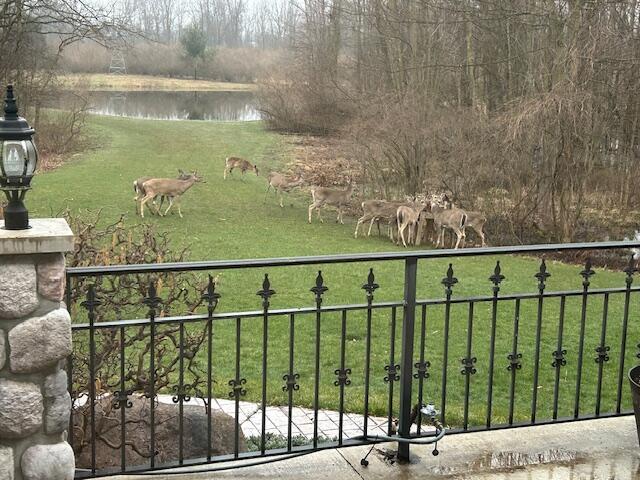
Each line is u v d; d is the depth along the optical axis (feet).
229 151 99.76
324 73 117.50
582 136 57.31
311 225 65.51
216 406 21.67
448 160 64.85
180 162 89.76
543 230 61.62
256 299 38.70
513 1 64.18
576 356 31.24
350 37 118.01
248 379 26.17
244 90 192.24
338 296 40.19
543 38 63.00
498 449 13.55
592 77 56.29
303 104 118.21
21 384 9.98
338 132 107.55
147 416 16.20
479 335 33.73
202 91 187.32
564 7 60.03
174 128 117.29
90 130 106.22
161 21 231.09
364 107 82.84
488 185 63.10
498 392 26.45
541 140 58.23
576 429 14.47
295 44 128.47
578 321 37.09
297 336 32.45
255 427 19.83
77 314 19.34
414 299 12.70
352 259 12.10
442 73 79.10
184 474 12.34
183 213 65.57
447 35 79.46
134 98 167.53
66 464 10.29
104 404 16.05
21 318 9.86
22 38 73.61
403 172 68.95
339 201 67.26
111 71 192.03
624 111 60.39
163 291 30.42
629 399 26.12
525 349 31.89
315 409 12.79
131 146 98.37
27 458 10.14
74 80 124.77
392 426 14.60
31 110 92.32
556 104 55.83
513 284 46.06
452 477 12.50
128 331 22.36
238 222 63.72
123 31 74.74
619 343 33.19
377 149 69.82
